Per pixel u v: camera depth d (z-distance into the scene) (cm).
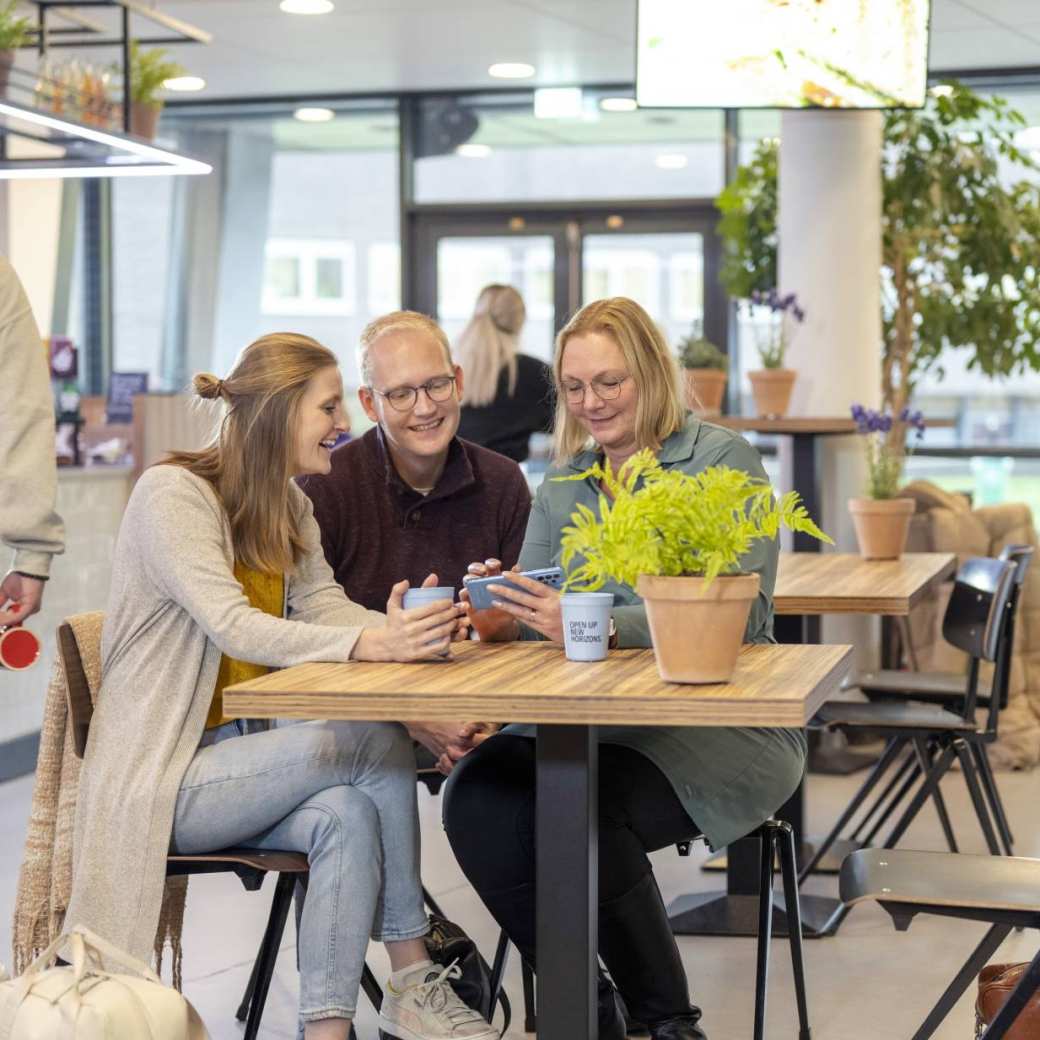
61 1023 205
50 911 255
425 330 302
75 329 895
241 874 249
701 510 203
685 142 827
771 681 205
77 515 571
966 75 762
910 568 433
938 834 471
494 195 851
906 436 633
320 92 839
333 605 279
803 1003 294
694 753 256
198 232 885
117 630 254
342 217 870
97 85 511
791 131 579
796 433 557
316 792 244
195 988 338
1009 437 757
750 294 646
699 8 470
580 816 216
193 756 250
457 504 317
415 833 252
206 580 246
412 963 254
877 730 392
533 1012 302
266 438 262
